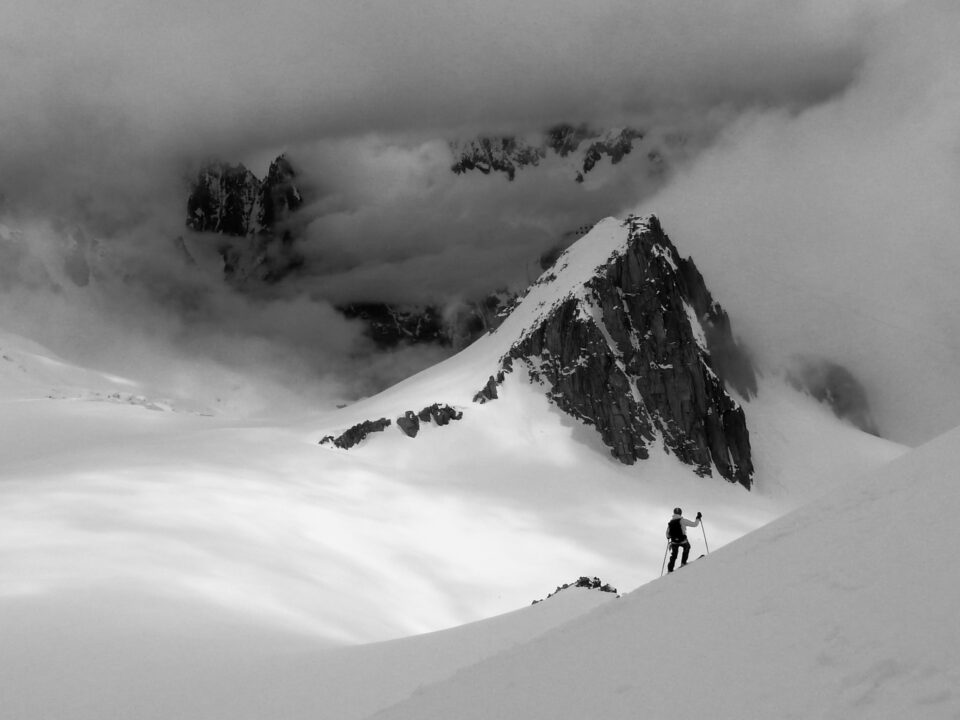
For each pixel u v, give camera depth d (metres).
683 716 9.55
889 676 7.89
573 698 12.41
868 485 15.80
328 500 104.19
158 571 48.41
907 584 9.75
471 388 181.75
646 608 15.96
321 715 24.12
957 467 13.55
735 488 176.25
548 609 38.84
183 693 26.27
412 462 154.88
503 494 142.25
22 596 36.62
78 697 25.42
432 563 93.12
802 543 14.07
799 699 8.40
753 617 11.59
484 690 15.58
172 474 93.62
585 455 167.62
